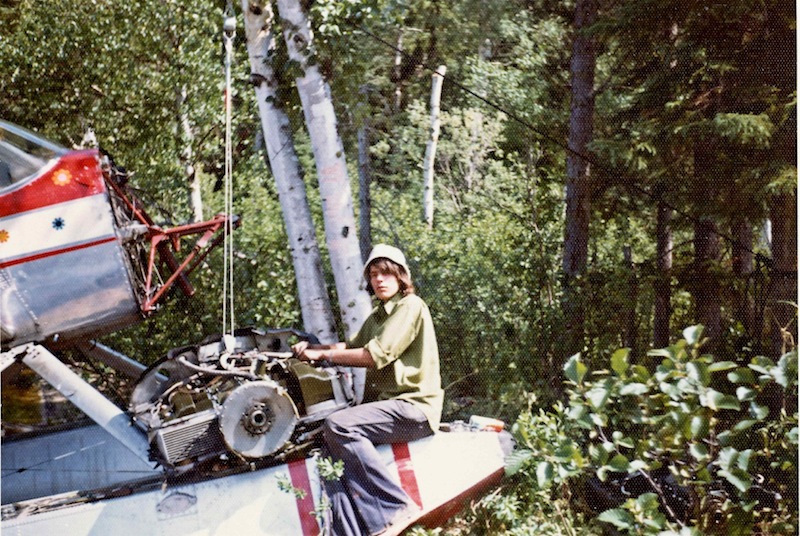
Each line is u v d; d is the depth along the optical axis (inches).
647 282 348.8
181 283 233.1
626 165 355.9
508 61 788.0
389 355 179.2
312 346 190.2
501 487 203.6
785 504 183.6
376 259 186.1
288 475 180.1
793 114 290.7
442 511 186.9
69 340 208.7
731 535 173.9
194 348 193.5
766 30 309.7
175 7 458.9
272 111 289.3
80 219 200.7
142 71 459.5
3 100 467.8
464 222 498.3
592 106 419.5
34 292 199.3
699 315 338.3
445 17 730.2
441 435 188.1
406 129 686.5
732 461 159.5
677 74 335.9
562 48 722.2
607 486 222.1
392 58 687.7
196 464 180.1
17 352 193.0
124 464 213.2
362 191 447.5
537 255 366.3
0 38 461.4
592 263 429.4
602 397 163.3
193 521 176.9
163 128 466.0
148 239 222.8
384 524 175.9
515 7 748.0
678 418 160.4
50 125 475.5
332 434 179.0
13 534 172.9
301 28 277.4
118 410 190.2
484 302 344.2
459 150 671.1
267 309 309.9
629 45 366.9
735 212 306.2
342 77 309.7
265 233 359.3
